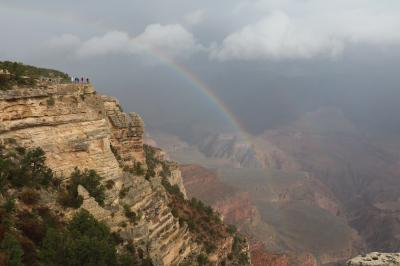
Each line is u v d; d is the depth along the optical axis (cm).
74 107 6300
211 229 10031
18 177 5162
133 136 8512
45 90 6047
